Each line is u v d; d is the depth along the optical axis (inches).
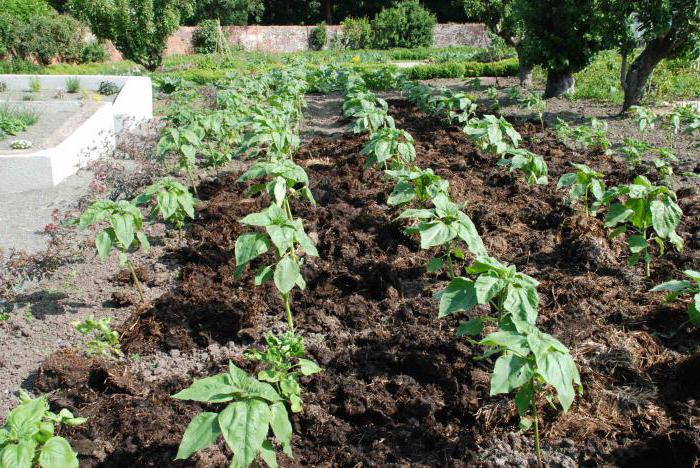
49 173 314.0
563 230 216.2
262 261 201.9
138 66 934.4
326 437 124.7
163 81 617.6
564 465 114.6
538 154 322.0
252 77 571.2
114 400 137.3
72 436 126.4
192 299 179.9
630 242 169.8
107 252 168.7
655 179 274.8
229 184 287.0
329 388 139.4
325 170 308.7
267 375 116.8
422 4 1466.5
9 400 141.9
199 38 1290.6
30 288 196.7
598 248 195.0
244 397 87.7
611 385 135.0
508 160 231.3
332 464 118.3
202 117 303.4
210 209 250.5
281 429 89.2
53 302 187.2
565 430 123.3
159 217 252.7
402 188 190.4
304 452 121.5
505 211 232.5
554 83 547.5
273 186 172.9
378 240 217.2
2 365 154.7
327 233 222.1
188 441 82.7
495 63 773.3
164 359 157.1
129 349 158.9
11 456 83.1
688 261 189.5
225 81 543.2
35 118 453.4
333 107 529.0
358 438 125.2
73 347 161.8
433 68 767.7
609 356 142.0
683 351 147.9
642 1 412.2
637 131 387.2
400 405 132.5
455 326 160.6
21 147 365.4
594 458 116.0
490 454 119.0
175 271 205.3
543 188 259.8
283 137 259.8
